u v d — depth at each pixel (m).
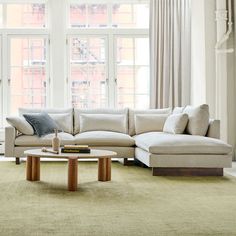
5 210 3.06
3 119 7.61
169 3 7.52
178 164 4.86
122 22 7.88
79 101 7.75
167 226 2.65
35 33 7.61
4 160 6.50
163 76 7.48
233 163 6.45
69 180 3.89
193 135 5.21
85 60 7.73
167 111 6.75
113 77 7.73
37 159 4.48
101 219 2.81
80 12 7.83
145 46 7.79
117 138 5.95
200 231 2.54
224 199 3.55
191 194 3.77
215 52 6.69
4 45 7.62
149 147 4.86
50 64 7.64
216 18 6.64
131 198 3.56
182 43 7.48
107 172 4.52
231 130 6.90
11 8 7.74
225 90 6.62
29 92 7.68
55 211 3.04
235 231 2.54
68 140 5.92
